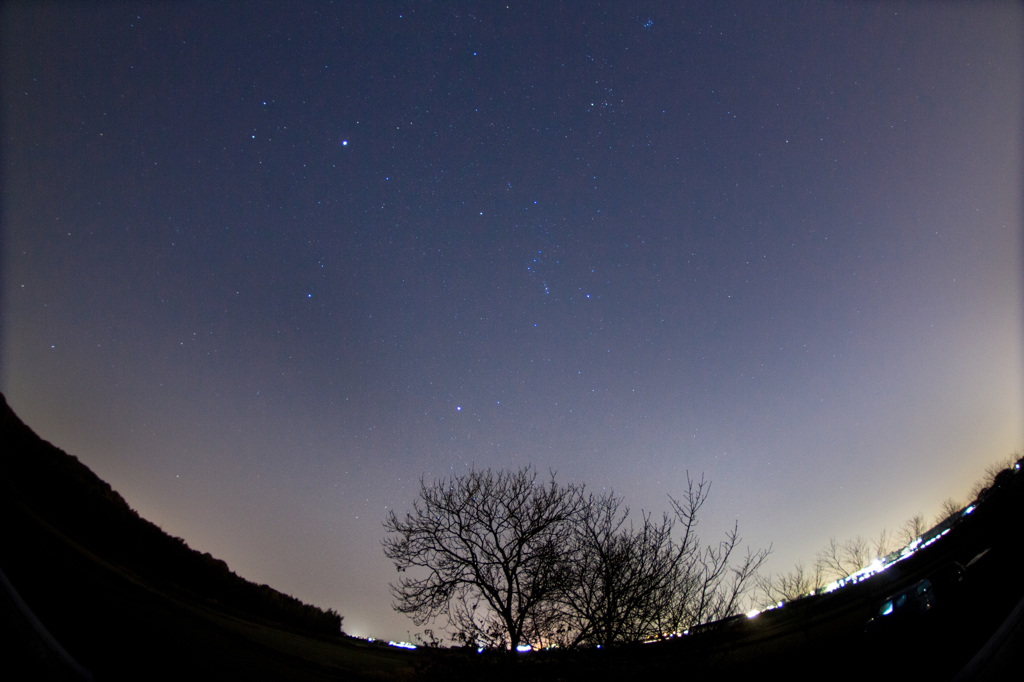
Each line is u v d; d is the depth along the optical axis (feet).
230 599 98.94
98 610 53.06
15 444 89.56
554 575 44.86
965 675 27.25
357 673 60.13
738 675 44.21
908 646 44.06
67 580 59.82
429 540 50.16
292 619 106.93
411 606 47.47
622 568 41.68
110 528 91.81
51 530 77.77
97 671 38.19
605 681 38.40
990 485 92.48
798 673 43.50
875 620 51.16
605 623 40.09
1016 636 25.70
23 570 56.44
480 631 44.42
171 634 54.85
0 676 27.48
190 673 43.98
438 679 46.70
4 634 29.71
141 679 39.47
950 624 44.91
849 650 47.03
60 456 97.66
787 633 57.72
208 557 104.47
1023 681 23.95
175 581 90.17
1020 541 58.59
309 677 55.77
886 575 77.77
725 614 37.45
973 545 73.61
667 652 37.73
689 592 38.78
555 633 43.09
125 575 76.64
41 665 29.91
